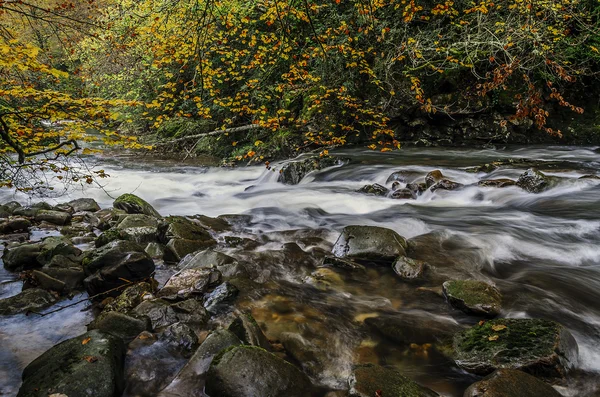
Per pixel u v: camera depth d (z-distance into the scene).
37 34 6.54
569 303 3.86
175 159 13.21
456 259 4.85
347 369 3.01
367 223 6.38
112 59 13.59
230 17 8.95
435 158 10.21
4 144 4.75
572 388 2.71
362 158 10.53
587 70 10.82
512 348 2.91
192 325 3.49
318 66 11.05
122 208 6.73
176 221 5.70
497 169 8.55
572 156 9.72
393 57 10.45
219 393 2.56
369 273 4.52
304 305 3.89
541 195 7.00
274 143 11.78
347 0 10.84
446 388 2.78
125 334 3.28
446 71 11.05
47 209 6.88
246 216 6.84
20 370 2.95
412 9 8.27
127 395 2.71
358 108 11.29
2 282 4.30
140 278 4.27
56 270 4.22
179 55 7.80
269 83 11.84
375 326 3.54
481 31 9.55
